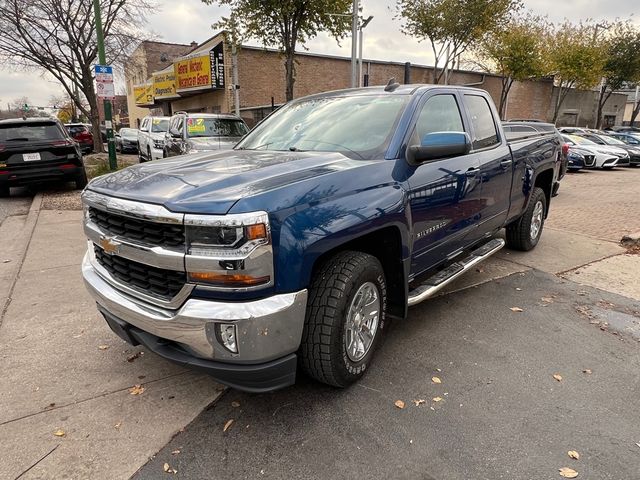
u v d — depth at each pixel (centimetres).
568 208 916
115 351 337
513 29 2394
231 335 220
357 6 1336
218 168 271
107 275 276
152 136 1446
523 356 329
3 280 483
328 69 2280
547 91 3319
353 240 276
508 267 527
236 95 1886
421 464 225
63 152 973
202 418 262
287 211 224
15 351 337
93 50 2203
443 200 340
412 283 352
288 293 226
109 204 248
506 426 253
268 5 1191
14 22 1948
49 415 265
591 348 340
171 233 223
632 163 1870
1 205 937
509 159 453
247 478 218
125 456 233
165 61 3916
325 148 324
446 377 301
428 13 1980
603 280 485
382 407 269
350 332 273
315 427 252
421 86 362
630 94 5250
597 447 236
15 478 219
